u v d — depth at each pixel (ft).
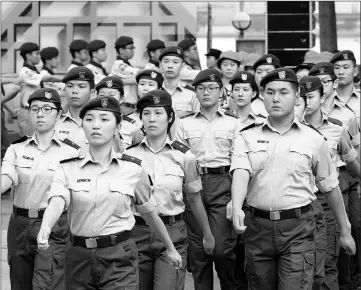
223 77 45.32
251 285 26.27
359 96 40.27
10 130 53.67
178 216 27.96
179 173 27.81
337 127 32.55
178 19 55.31
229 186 33.12
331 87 35.76
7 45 55.42
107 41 55.67
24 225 28.22
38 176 28.04
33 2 55.47
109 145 23.25
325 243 29.89
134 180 23.25
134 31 55.52
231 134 33.40
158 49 48.19
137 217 26.94
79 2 55.67
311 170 25.85
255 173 25.75
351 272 36.06
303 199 25.64
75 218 22.99
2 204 49.44
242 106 36.04
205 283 32.96
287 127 25.90
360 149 35.35
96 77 46.68
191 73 45.96
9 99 49.55
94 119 22.95
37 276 27.89
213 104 33.68
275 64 39.17
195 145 33.55
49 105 28.35
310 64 41.39
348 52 39.93
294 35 63.82
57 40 55.83
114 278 22.88
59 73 55.36
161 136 27.99
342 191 34.19
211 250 29.30
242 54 46.96
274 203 25.52
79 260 22.95
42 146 28.43
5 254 38.60
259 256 25.91
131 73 46.78
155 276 26.89
